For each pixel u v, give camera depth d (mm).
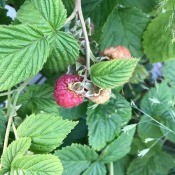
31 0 125
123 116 177
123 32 179
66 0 153
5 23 161
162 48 178
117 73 122
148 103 213
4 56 117
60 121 126
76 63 135
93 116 174
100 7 167
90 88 128
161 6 163
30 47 119
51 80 169
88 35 148
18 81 119
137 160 222
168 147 254
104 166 195
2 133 135
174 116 195
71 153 183
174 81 220
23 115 150
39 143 126
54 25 125
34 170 119
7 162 121
